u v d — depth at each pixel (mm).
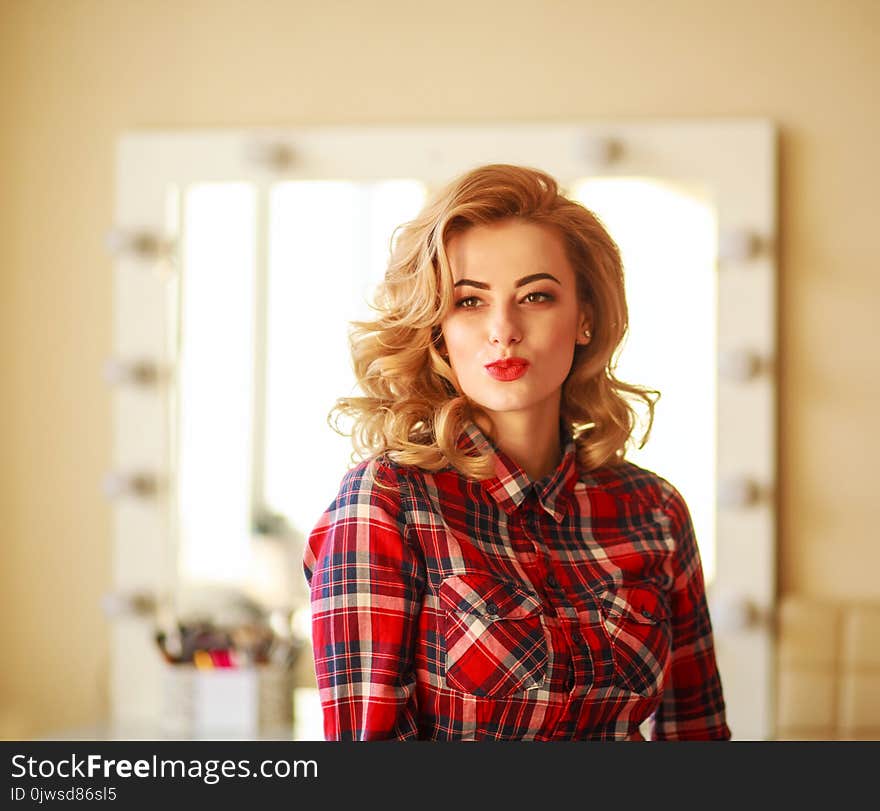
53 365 4824
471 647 1821
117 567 4668
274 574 4531
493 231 1901
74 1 4852
